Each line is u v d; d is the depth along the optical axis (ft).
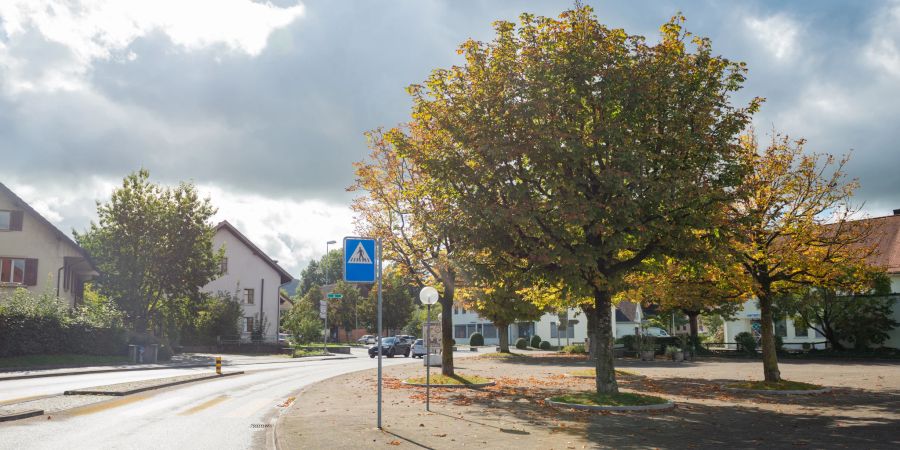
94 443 34.58
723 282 68.64
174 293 156.15
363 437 36.32
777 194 65.87
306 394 61.36
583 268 50.19
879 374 86.94
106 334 124.16
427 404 49.16
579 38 52.39
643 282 77.41
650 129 51.49
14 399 55.42
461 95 57.06
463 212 51.67
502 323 155.94
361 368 111.65
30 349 107.96
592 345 107.24
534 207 49.39
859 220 67.77
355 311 276.82
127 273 150.30
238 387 72.18
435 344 50.01
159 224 152.25
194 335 178.70
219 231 208.44
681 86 53.06
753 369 98.94
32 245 136.05
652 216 49.21
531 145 48.80
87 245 155.22
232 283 208.64
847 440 36.63
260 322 203.00
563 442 35.63
